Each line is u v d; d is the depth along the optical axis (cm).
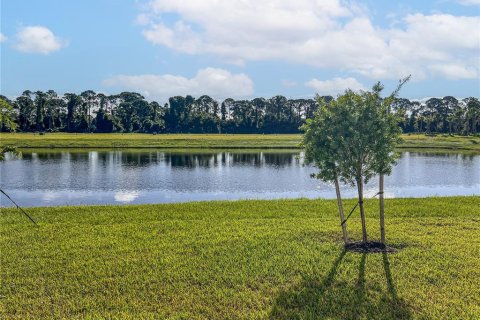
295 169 4450
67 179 3575
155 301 901
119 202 2595
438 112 16262
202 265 1098
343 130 1212
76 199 2692
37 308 871
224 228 1505
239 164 4956
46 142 7712
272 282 994
